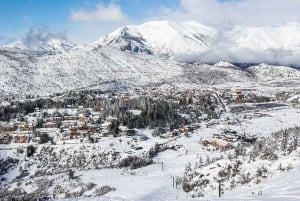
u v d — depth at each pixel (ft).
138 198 491.31
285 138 464.65
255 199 248.73
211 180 442.50
